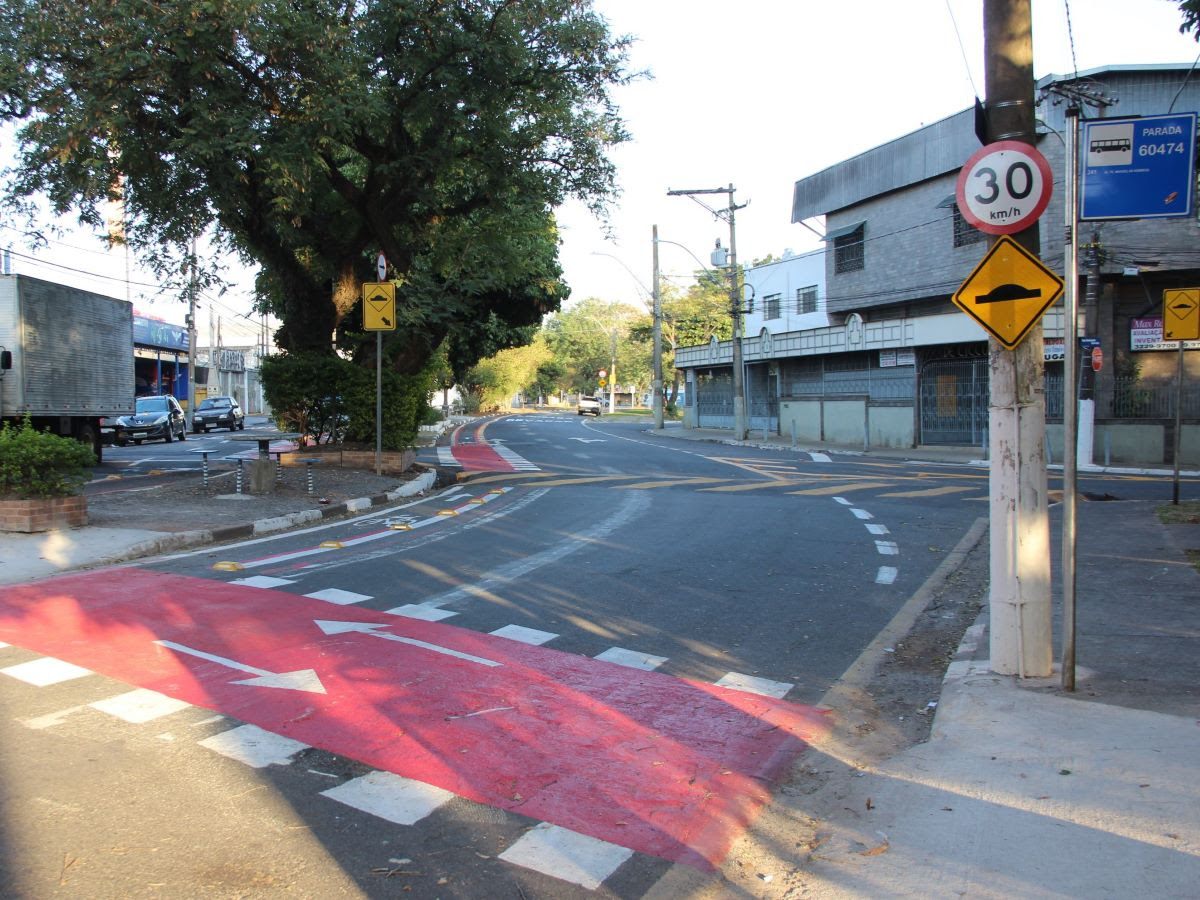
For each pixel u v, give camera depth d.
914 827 3.93
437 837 3.84
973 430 29.97
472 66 16.73
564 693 5.76
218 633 6.85
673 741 5.03
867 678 6.30
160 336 50.31
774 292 43.81
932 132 30.88
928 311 32.19
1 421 18.92
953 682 5.82
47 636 6.71
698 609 8.09
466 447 31.00
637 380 97.12
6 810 3.98
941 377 30.95
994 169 5.64
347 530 12.32
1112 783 4.20
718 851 3.81
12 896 3.29
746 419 39.94
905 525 13.19
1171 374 26.28
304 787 4.27
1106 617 7.33
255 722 5.08
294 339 19.48
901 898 3.37
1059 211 26.30
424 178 18.34
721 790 4.40
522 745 4.88
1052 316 26.78
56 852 3.62
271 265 18.88
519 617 7.63
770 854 3.83
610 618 7.70
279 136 14.78
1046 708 5.19
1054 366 26.97
